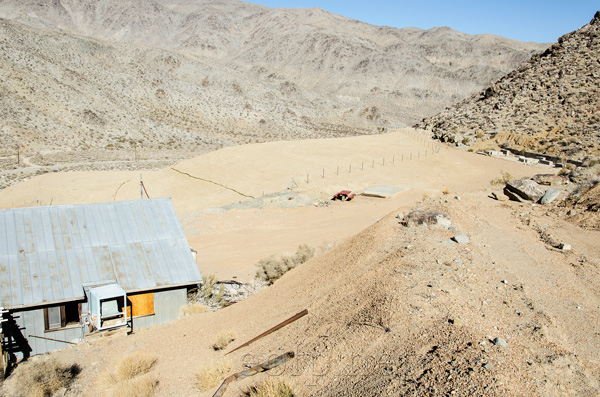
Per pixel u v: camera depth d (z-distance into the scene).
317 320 11.78
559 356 8.58
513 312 10.44
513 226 18.39
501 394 7.06
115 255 20.78
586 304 11.39
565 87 80.50
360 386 8.24
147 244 21.77
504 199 24.95
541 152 64.38
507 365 7.90
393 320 9.91
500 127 75.81
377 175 58.75
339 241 31.80
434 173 59.47
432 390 7.39
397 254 13.69
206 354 13.38
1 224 20.77
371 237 16.27
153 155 118.12
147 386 11.94
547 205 22.61
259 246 33.00
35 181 72.94
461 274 12.06
